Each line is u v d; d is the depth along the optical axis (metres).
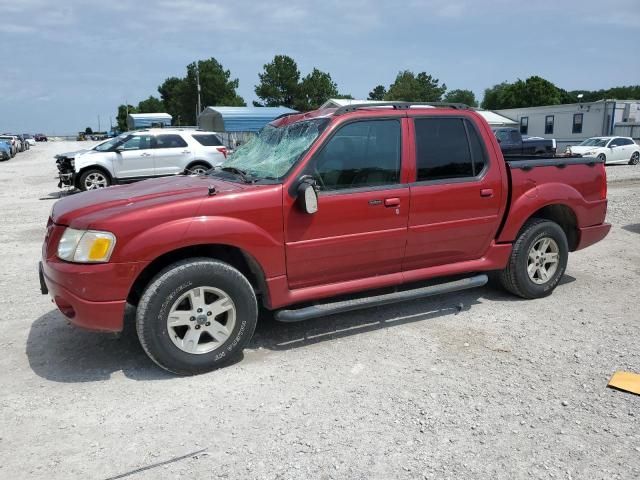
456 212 4.64
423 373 3.84
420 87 84.31
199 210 3.71
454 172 4.67
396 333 4.57
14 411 3.38
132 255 3.54
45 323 4.87
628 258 7.09
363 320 4.87
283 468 2.80
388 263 4.50
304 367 3.96
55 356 4.18
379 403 3.43
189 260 3.75
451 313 5.02
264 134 5.04
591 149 25.91
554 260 5.39
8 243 8.37
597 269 6.53
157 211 3.63
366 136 4.28
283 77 79.81
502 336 4.48
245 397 3.53
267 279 4.00
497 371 3.86
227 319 3.92
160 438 3.08
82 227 3.59
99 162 14.53
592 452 2.91
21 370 3.95
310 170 4.06
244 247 3.82
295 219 3.99
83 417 3.30
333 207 4.10
